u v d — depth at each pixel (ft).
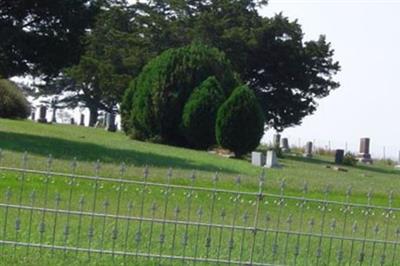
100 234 44.50
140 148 118.83
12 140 104.01
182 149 133.59
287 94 224.94
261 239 47.60
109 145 117.29
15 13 116.57
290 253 44.73
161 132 149.59
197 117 143.23
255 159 119.03
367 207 43.47
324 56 224.33
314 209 59.62
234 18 226.38
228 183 73.26
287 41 220.64
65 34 117.60
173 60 149.38
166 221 40.45
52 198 53.47
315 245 47.42
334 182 92.32
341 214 59.31
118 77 217.97
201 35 219.41
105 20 232.53
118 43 230.89
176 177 72.23
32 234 43.01
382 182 108.27
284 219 54.24
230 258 40.75
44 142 107.14
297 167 129.59
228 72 152.66
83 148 104.37
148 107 148.66
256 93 225.15
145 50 222.69
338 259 42.75
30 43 116.37
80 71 232.94
